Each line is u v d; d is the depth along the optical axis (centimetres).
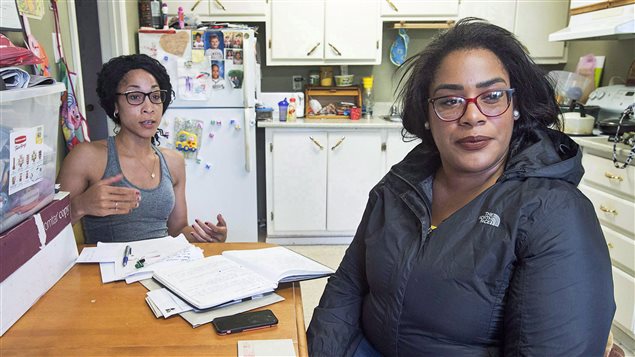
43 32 172
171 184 175
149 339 95
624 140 235
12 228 102
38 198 113
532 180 100
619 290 227
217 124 321
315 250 354
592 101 296
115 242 155
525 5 357
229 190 332
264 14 350
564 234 91
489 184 109
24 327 99
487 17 358
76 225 186
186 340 95
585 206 96
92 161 161
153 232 167
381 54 371
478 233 99
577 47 355
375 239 114
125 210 143
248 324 100
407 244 107
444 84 104
